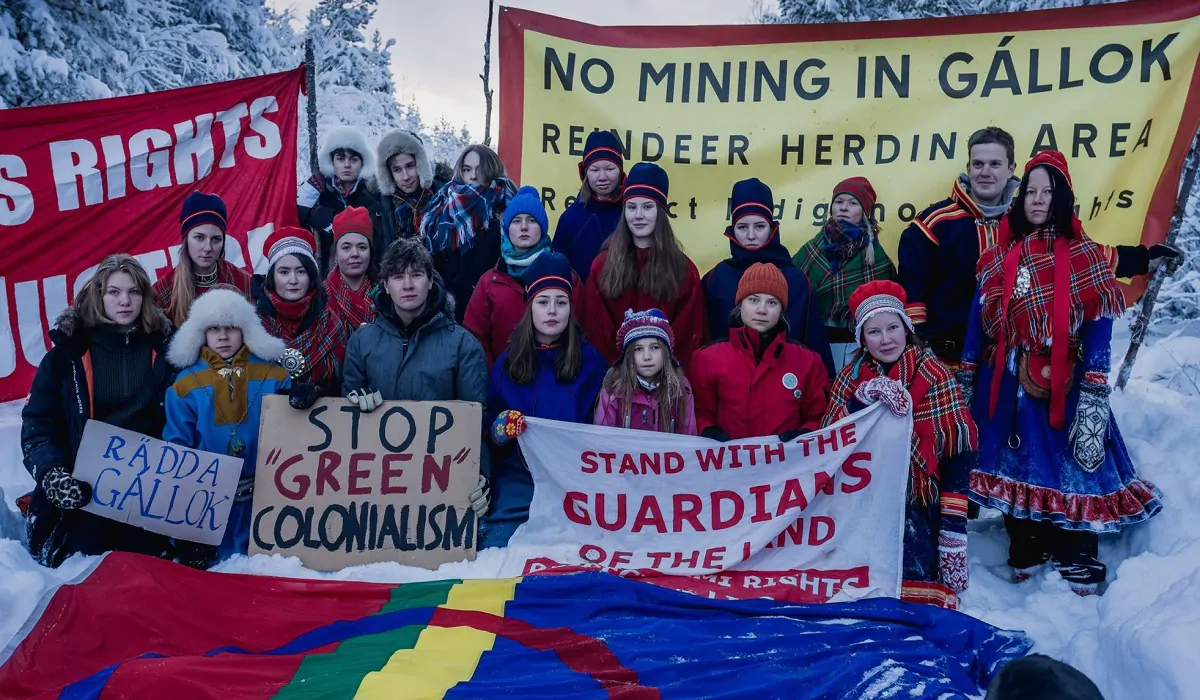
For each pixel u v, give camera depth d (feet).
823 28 20.53
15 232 20.52
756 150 20.77
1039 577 15.14
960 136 19.99
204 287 18.10
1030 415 15.08
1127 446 16.29
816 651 12.35
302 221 21.56
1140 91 19.11
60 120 20.68
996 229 16.81
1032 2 41.75
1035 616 13.99
